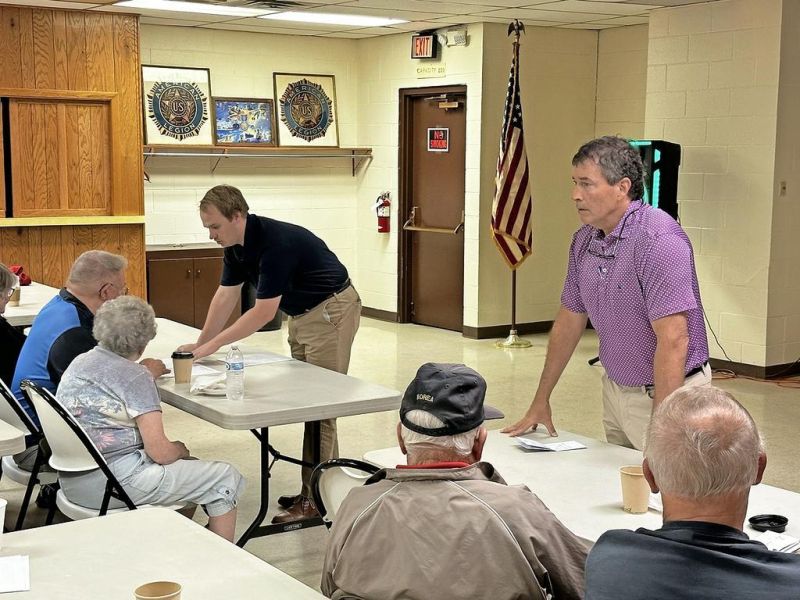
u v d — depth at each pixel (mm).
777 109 7031
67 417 3035
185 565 2016
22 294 6180
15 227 7680
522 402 6652
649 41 7816
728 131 7336
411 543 1938
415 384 2072
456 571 1902
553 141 9195
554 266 9398
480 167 8820
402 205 9781
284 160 9906
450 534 1913
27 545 2123
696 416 1562
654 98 7801
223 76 9453
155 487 3199
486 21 8609
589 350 8469
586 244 3104
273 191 9875
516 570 1889
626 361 3025
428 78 9305
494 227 8422
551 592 1936
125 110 7992
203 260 9008
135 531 2207
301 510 4281
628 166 2922
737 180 7309
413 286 9906
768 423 6094
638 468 2465
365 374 7457
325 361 4293
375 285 10258
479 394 2064
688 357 2932
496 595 1893
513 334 8695
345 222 10336
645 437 1636
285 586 1914
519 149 8344
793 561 1495
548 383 3184
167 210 9352
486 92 8750
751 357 7348
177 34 9203
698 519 1534
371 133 10094
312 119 9930
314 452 3990
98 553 2078
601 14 8148
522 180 8406
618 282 2949
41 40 7598
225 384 3672
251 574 1972
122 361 3246
